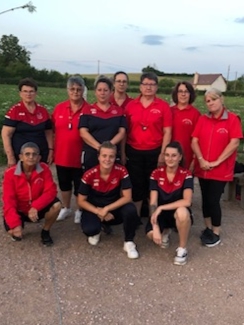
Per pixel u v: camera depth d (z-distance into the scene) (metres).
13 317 3.20
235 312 3.36
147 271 4.00
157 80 4.66
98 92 4.54
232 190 6.23
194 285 3.77
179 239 4.39
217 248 4.59
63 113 4.92
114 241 4.66
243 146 9.61
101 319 3.21
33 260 4.14
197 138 4.62
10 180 4.30
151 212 4.32
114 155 4.22
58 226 5.04
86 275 3.88
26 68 60.12
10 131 4.71
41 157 4.92
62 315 3.24
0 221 5.09
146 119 4.68
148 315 3.28
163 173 4.39
